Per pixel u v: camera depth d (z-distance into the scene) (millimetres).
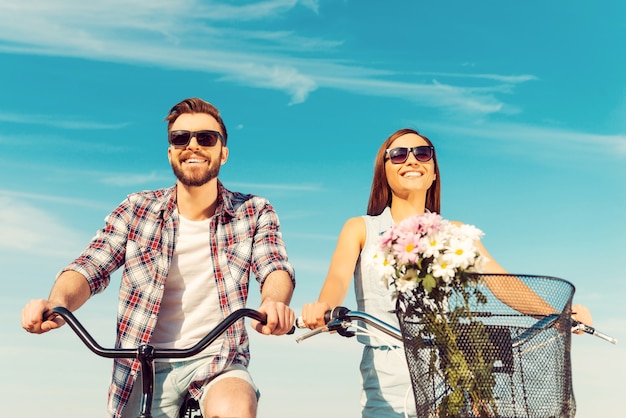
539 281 2697
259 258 3822
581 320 3328
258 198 4039
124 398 3654
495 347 2648
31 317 2857
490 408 2609
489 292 2707
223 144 3982
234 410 3191
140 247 3863
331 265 4035
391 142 4246
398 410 3656
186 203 3908
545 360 2611
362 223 4109
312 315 3092
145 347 2713
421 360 2746
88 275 3697
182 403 3713
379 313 3834
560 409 2580
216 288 3852
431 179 4246
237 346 3676
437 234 2781
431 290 2738
